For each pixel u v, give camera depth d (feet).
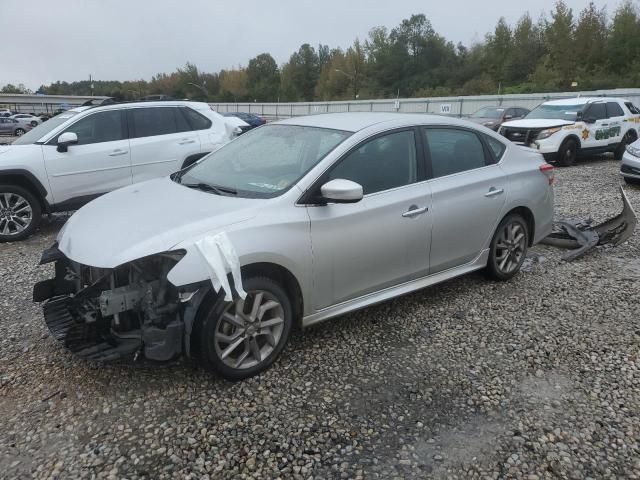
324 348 12.71
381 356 12.40
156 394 10.76
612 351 12.71
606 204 29.01
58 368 11.71
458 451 9.29
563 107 48.42
